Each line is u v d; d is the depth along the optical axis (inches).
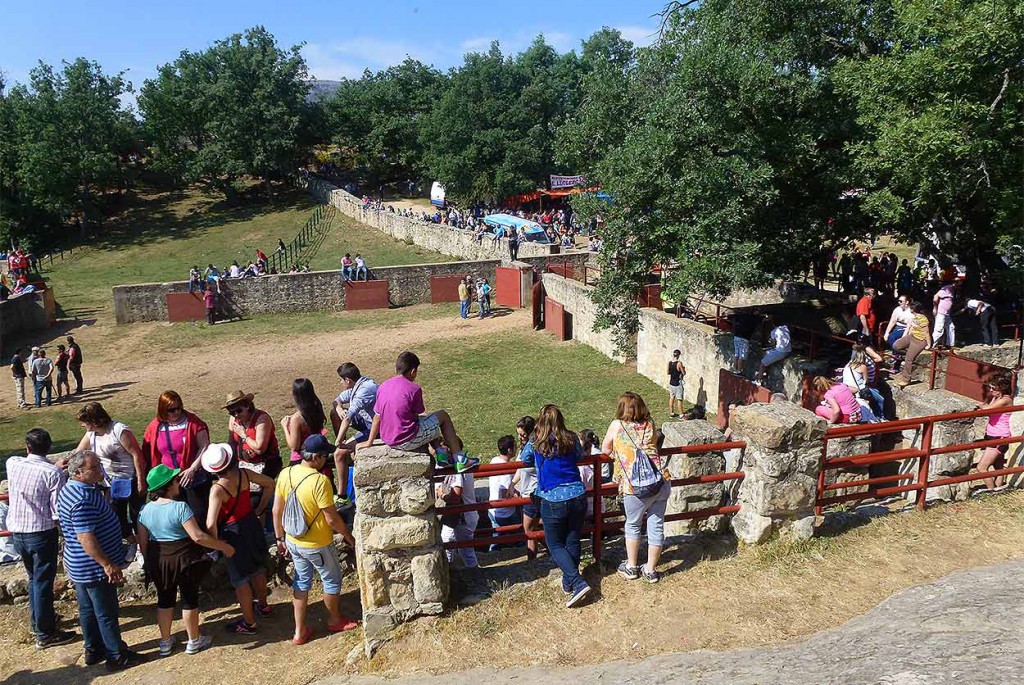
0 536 321.1
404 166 2896.2
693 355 829.2
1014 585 260.8
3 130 2309.3
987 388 364.8
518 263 1428.4
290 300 1411.2
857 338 684.7
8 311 1258.6
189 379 1045.2
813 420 294.0
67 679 275.7
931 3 524.4
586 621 265.4
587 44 2142.0
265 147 2488.9
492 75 2265.0
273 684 259.0
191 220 2416.3
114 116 2443.4
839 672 211.9
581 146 804.6
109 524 275.1
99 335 1290.6
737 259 618.8
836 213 705.6
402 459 256.4
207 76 2576.3
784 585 277.9
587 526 313.0
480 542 279.6
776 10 695.7
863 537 307.7
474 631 262.1
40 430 299.1
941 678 199.2
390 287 1451.8
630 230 685.9
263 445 335.9
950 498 342.0
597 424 767.7
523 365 1026.1
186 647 290.0
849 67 617.3
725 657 236.7
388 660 256.1
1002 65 519.2
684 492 329.4
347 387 358.6
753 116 654.5
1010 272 653.3
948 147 519.5
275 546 335.9
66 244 2242.9
